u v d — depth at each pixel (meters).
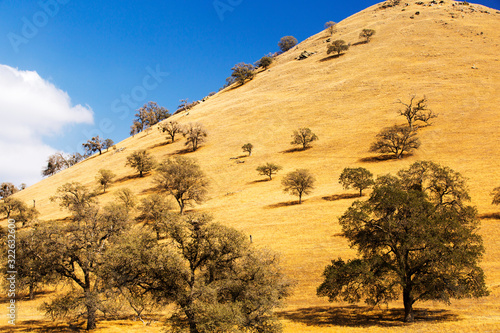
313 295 34.22
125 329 27.19
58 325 28.77
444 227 28.19
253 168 91.62
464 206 43.78
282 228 51.06
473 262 26.41
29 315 32.56
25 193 110.94
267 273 25.92
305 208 59.75
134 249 24.16
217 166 96.31
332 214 54.25
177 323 23.20
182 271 23.36
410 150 84.00
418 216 28.22
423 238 26.53
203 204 73.19
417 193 30.70
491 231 40.81
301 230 49.12
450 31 166.12
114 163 117.69
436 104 106.25
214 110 153.00
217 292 23.62
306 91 146.38
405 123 99.88
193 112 160.75
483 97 104.12
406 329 24.08
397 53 157.50
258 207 65.00
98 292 26.98
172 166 69.31
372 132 99.12
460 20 177.38
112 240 30.69
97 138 140.38
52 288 41.72
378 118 107.38
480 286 25.97
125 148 134.75
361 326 25.80
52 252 27.42
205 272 25.58
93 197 70.25
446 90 114.12
